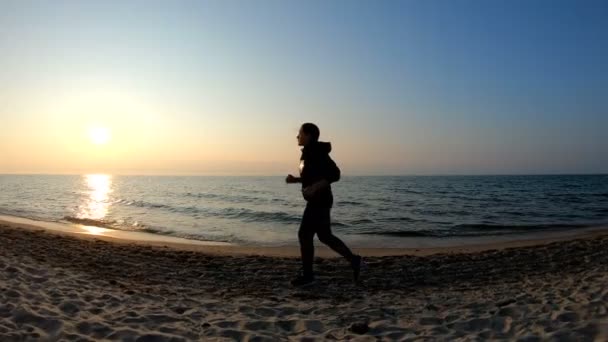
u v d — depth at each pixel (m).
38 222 18.48
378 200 36.81
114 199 36.62
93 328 3.70
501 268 7.59
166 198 38.44
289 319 4.22
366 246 12.73
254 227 17.48
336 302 5.02
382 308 4.65
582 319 3.96
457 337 3.72
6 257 6.58
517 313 4.30
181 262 8.16
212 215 22.61
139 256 8.70
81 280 5.64
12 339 3.33
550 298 4.82
